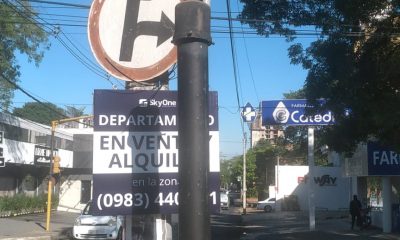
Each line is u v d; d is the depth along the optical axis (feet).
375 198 133.08
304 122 82.12
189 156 9.29
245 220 122.11
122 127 15.28
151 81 16.03
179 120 9.52
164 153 15.29
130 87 16.33
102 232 70.49
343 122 50.03
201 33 9.60
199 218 9.15
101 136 15.19
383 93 45.65
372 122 45.73
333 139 51.55
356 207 84.12
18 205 117.70
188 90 9.47
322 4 47.09
